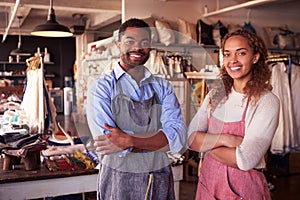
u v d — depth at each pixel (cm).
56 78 1105
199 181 182
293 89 430
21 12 721
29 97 345
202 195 178
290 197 402
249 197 165
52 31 424
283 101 420
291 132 424
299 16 527
